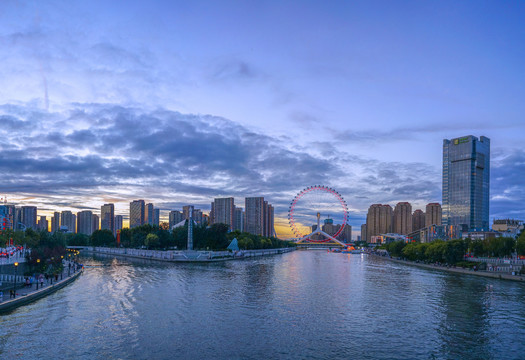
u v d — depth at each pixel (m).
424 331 76.94
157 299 102.81
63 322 78.81
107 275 152.75
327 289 126.69
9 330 73.25
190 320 82.50
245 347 66.62
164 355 62.28
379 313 91.44
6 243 193.38
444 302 104.88
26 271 142.75
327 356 63.06
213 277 151.50
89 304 95.19
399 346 68.06
